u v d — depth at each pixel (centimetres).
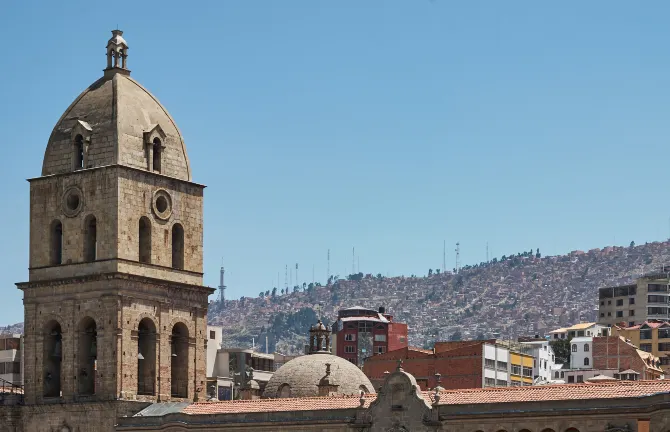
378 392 13200
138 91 16050
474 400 12650
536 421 12044
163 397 15450
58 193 15738
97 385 15100
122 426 14850
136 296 15262
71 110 16012
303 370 16800
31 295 15788
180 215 16012
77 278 15300
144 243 15600
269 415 13938
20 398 16062
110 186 15262
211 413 14362
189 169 16288
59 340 15825
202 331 16088
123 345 15050
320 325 18138
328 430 13475
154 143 15912
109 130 15512
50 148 15988
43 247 15800
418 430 12750
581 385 12412
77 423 15238
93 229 15575
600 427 11688
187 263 16025
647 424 11438
